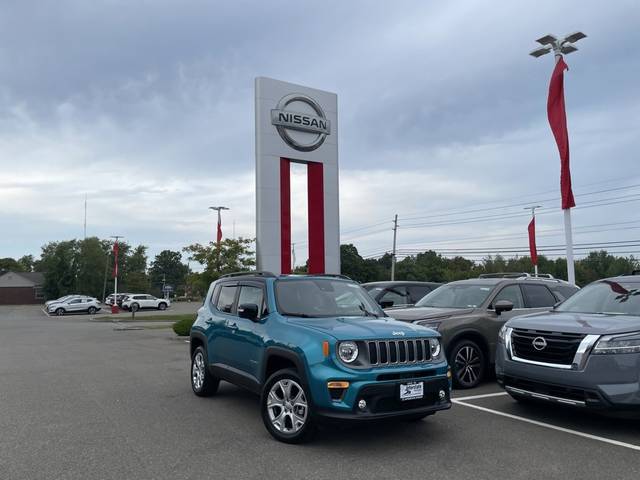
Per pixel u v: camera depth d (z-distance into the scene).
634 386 5.59
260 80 19.53
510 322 7.03
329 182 20.73
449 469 4.89
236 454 5.35
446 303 9.67
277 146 19.69
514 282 9.62
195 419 6.81
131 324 31.95
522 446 5.56
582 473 4.79
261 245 19.06
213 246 24.59
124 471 4.88
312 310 6.50
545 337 6.32
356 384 5.19
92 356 13.89
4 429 6.36
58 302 50.69
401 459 5.16
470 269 94.75
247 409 7.39
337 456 5.26
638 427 6.25
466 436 5.92
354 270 69.44
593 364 5.78
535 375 6.32
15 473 4.84
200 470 4.89
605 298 7.26
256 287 7.01
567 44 17.25
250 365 6.55
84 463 5.10
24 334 23.09
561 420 6.58
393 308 10.25
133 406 7.60
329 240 20.56
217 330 7.57
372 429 6.19
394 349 5.52
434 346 5.84
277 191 19.56
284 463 5.07
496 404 7.44
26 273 96.25
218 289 8.22
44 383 9.57
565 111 17.42
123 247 111.12
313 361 5.39
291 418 5.69
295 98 20.14
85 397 8.27
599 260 85.94
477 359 8.63
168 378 10.10
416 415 5.46
